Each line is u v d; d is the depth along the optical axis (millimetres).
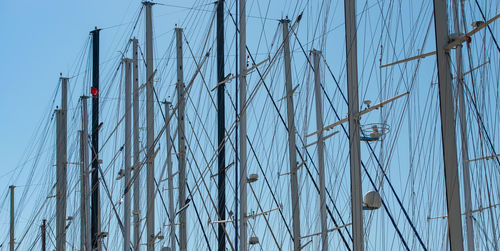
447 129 14055
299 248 25406
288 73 28234
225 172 28875
